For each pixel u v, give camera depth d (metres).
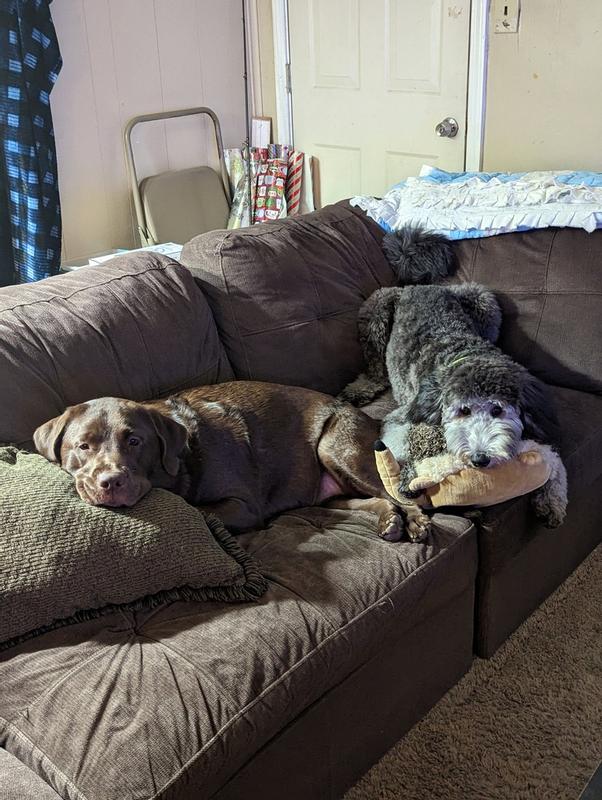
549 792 1.62
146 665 1.34
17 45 2.95
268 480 1.90
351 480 1.91
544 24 2.99
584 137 3.04
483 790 1.63
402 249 2.51
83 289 1.94
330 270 2.38
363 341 2.36
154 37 3.69
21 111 3.00
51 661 1.36
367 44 3.59
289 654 1.39
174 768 1.19
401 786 1.65
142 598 1.49
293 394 2.00
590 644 2.00
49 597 1.40
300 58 3.88
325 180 4.04
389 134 3.67
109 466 1.52
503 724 1.79
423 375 2.07
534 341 2.36
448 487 1.73
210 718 1.26
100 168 3.65
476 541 1.80
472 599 1.86
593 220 2.31
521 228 2.43
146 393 1.92
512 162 3.28
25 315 1.81
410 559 1.64
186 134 3.96
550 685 1.88
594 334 2.27
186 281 2.08
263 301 2.20
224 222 4.07
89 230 3.69
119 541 1.46
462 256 2.52
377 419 2.12
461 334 2.13
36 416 1.71
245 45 4.06
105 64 3.54
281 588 1.54
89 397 1.80
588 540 2.29
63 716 1.26
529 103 3.14
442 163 3.52
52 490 1.50
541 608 2.14
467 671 1.93
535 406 1.85
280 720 1.35
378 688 1.62
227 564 1.52
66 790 1.17
